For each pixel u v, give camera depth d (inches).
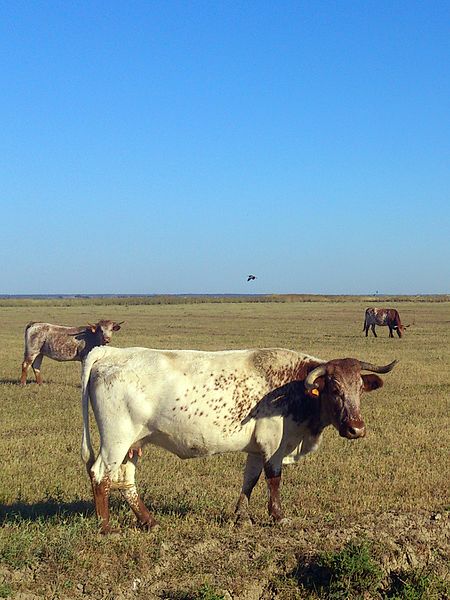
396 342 1128.2
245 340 1138.7
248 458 340.8
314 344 1067.9
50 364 870.4
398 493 373.7
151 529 322.3
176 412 322.7
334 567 296.7
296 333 1310.3
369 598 296.0
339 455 432.8
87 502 358.3
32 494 370.0
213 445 328.2
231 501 358.3
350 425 318.7
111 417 322.7
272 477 331.9
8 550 295.7
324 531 320.8
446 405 574.9
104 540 307.7
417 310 2338.8
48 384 690.2
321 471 405.1
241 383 327.9
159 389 322.7
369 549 307.1
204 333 1302.9
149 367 324.8
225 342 1099.3
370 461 422.6
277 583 294.0
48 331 685.3
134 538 310.3
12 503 357.7
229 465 418.3
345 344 1075.9
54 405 573.3
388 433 482.6
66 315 2033.7
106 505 322.7
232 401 326.0
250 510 342.6
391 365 326.6
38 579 287.6
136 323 1628.9
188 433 324.8
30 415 533.3
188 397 323.0
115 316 1969.7
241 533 320.5
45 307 2743.6
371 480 390.9
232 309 2477.9
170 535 317.1
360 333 1343.5
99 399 324.2
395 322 1242.0
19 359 914.1
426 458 430.0
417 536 319.9
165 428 324.8
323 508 352.2
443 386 674.2
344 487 379.2
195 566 297.4
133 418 322.7
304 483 387.2
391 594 299.0
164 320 1761.8
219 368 328.2
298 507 352.2
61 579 288.0
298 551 306.8
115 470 323.3
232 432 327.6
